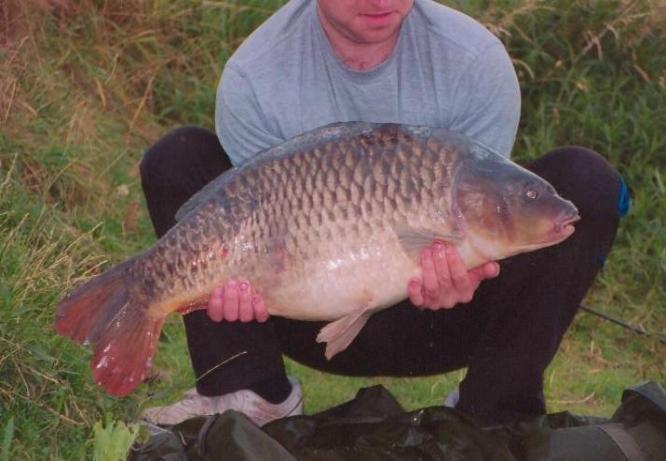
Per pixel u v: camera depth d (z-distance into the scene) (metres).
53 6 4.23
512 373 2.57
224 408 2.71
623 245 3.86
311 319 2.34
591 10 4.15
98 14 4.33
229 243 2.27
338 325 2.30
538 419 2.57
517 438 2.52
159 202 2.65
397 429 2.56
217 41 4.44
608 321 3.63
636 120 3.99
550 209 2.23
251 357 2.69
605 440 2.40
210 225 2.28
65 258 2.99
